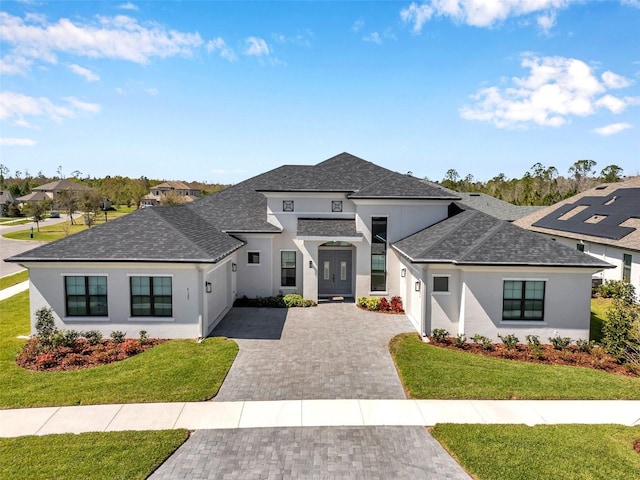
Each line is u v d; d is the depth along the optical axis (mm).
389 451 9234
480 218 19312
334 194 23516
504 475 8266
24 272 33312
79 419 10414
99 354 14406
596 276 27219
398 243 21844
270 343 16312
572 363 14289
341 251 24469
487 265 15633
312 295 22812
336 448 9328
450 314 16969
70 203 71000
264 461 8828
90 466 8445
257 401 11484
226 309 21266
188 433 9867
